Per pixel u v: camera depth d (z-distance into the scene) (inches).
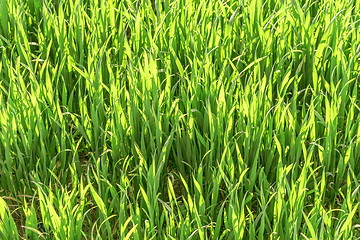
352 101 98.8
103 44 123.5
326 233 89.4
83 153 118.3
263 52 116.5
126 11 119.8
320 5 133.8
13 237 86.7
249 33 120.1
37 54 134.0
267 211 99.3
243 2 130.1
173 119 107.3
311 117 97.5
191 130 100.4
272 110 110.6
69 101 110.5
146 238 87.3
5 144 99.3
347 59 122.6
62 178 104.4
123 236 82.5
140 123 106.4
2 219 86.2
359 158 104.1
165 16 115.7
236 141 97.3
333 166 102.5
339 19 118.8
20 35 120.8
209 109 95.5
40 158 105.4
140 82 110.7
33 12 136.5
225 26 118.6
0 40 118.9
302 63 120.3
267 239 97.6
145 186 101.7
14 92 106.3
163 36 119.3
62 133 102.0
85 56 126.0
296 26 123.2
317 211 85.7
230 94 102.3
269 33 121.2
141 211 96.8
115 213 98.0
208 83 106.7
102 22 124.3
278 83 115.0
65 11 135.3
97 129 103.7
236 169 104.1
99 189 91.5
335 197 100.7
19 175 103.5
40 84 109.1
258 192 97.0
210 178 100.3
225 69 114.3
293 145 97.7
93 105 102.0
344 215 85.4
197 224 88.6
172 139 100.4
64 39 122.1
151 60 106.0
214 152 103.1
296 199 85.9
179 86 111.3
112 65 117.5
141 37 121.2
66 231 86.4
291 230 83.9
